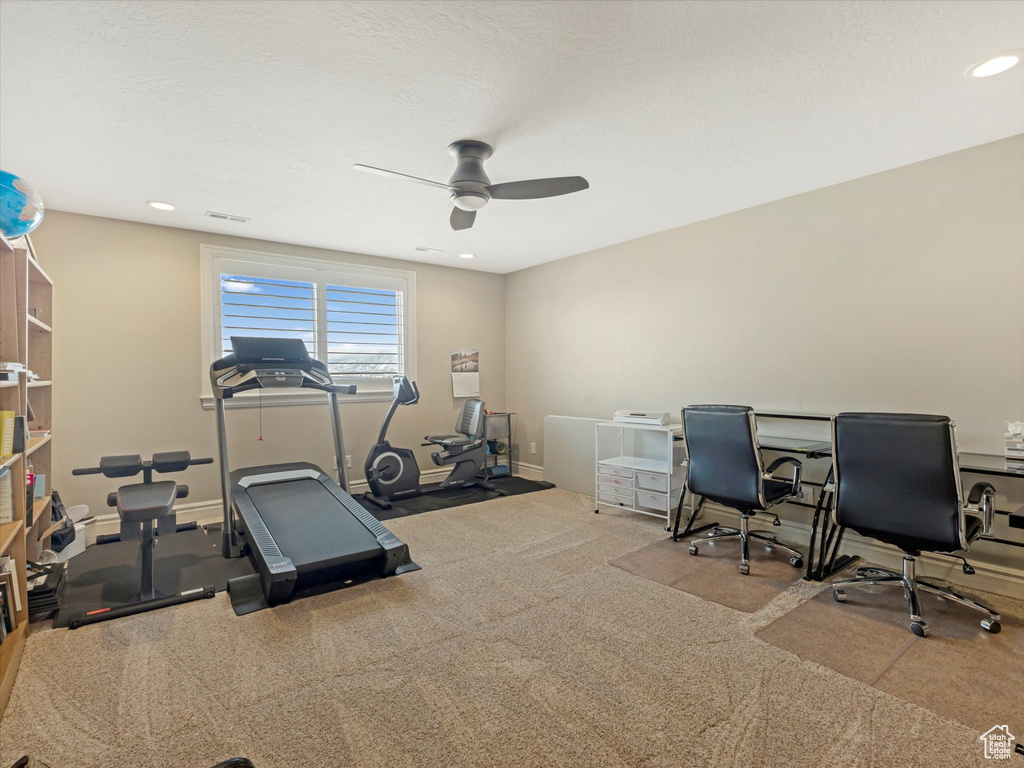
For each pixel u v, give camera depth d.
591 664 1.95
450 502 4.44
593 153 2.63
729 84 2.00
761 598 2.52
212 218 3.62
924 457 2.13
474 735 1.56
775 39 1.72
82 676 1.88
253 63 1.82
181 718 1.64
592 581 2.73
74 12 1.52
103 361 3.55
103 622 2.29
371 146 2.51
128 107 2.10
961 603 2.32
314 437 4.50
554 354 5.25
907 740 1.53
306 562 2.50
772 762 1.45
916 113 2.24
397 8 1.54
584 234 4.21
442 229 3.96
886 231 2.91
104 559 3.06
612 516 4.00
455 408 5.47
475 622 2.28
